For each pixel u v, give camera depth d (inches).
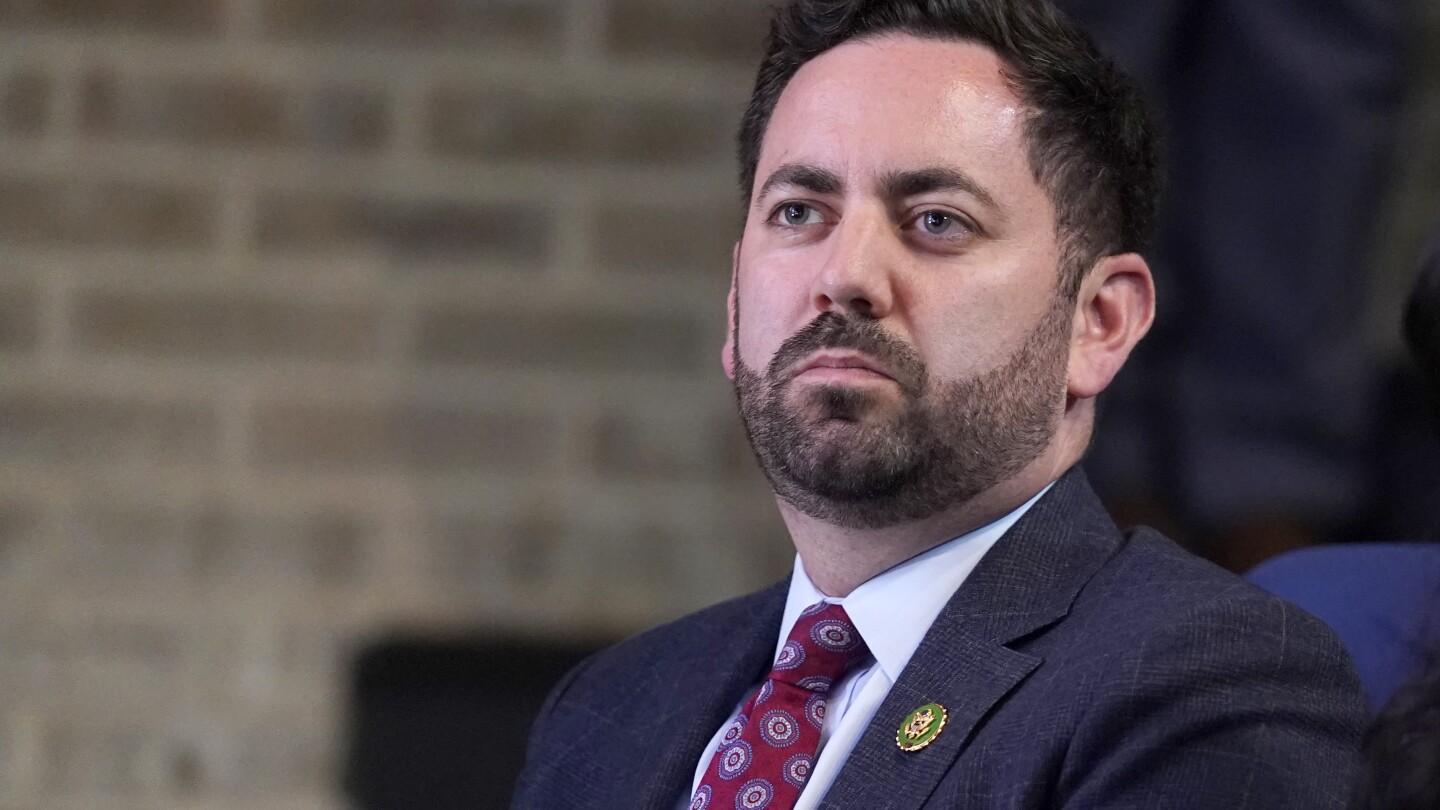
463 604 361.1
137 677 360.8
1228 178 319.9
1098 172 198.1
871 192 189.9
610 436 363.3
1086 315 199.3
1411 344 192.2
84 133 367.2
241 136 366.0
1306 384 316.5
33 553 363.3
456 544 362.0
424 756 356.2
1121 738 163.2
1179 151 322.7
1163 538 194.9
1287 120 316.5
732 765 188.1
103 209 366.3
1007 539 190.7
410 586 361.1
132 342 365.1
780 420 188.7
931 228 189.0
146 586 362.0
